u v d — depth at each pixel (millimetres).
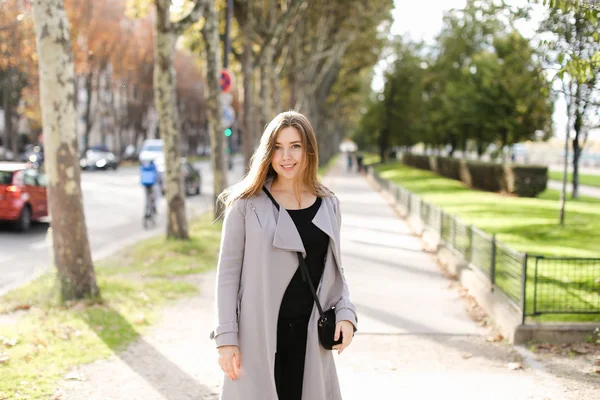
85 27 37562
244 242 2822
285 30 26109
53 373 5016
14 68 33688
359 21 32031
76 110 7305
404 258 11148
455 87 33375
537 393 4777
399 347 5988
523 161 59594
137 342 6000
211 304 7621
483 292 7422
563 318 6414
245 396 2750
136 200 22797
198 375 5160
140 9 17438
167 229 12453
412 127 52219
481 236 8406
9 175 14672
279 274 2785
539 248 11844
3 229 15375
